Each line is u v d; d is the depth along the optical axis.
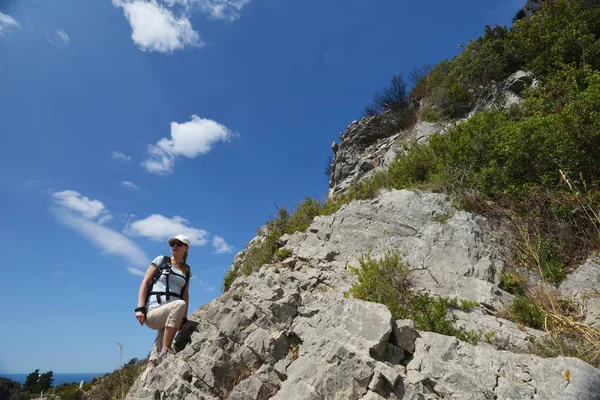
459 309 5.38
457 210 7.49
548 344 4.35
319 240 8.11
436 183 8.37
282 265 7.82
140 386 5.61
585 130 6.59
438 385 3.74
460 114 13.82
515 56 13.23
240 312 5.97
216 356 5.33
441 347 4.07
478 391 3.56
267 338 5.33
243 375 5.12
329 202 10.16
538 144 7.22
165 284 5.98
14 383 12.72
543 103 9.34
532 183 7.09
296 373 4.38
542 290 5.53
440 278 6.09
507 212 7.05
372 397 3.64
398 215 7.79
